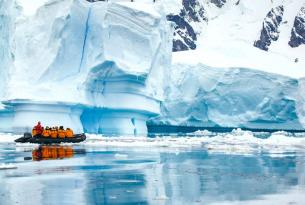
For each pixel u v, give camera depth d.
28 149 28.95
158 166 19.08
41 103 50.12
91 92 55.44
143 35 55.44
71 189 12.55
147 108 57.78
